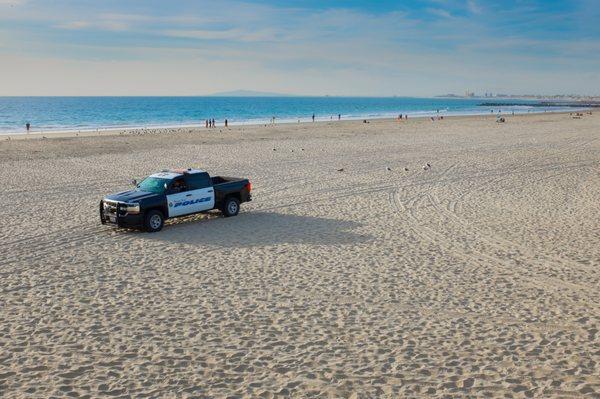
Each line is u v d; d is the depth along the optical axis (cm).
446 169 3095
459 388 770
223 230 1706
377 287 1194
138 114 14025
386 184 2597
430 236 1644
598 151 4009
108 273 1274
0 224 1745
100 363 838
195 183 1805
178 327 976
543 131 6225
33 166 3148
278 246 1515
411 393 755
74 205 2067
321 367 831
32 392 748
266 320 1010
